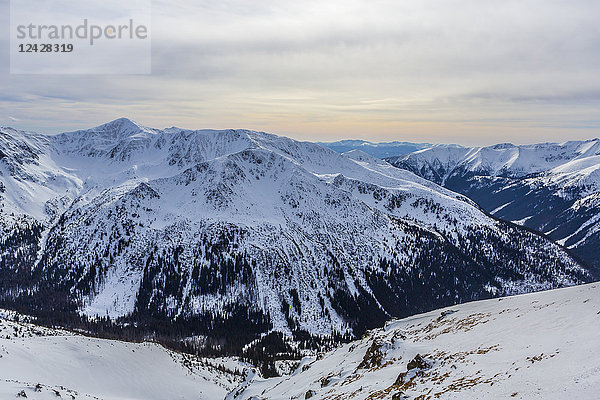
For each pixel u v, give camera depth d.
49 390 52.00
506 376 30.55
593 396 22.52
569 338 35.88
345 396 41.75
